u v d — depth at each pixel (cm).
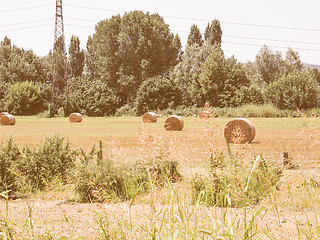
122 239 344
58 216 649
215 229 262
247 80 7475
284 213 539
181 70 8650
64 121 5575
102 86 8350
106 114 7956
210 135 351
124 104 8706
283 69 9450
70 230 503
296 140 2248
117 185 749
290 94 6222
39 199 902
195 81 7600
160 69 9006
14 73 10294
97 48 9538
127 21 8969
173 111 6750
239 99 6838
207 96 7356
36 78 10738
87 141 2336
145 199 647
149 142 353
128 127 3919
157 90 7269
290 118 5222
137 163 840
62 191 976
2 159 1063
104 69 9181
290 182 367
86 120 5900
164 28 8981
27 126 4297
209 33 9844
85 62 10994
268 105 5991
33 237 325
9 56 11531
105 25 9231
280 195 491
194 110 6588
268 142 2144
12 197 909
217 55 7531
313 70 10538
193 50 8725
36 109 8612
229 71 7419
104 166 902
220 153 357
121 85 8775
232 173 339
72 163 1212
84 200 856
